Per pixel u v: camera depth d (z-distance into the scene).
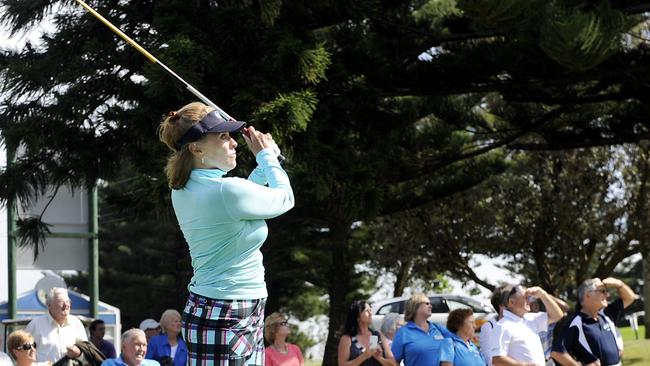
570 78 17.25
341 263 26.95
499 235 28.70
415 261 29.61
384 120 16.88
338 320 27.06
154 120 14.52
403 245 29.09
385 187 17.45
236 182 5.08
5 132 15.57
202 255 5.12
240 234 5.09
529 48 15.58
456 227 28.81
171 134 5.20
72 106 15.70
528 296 11.70
